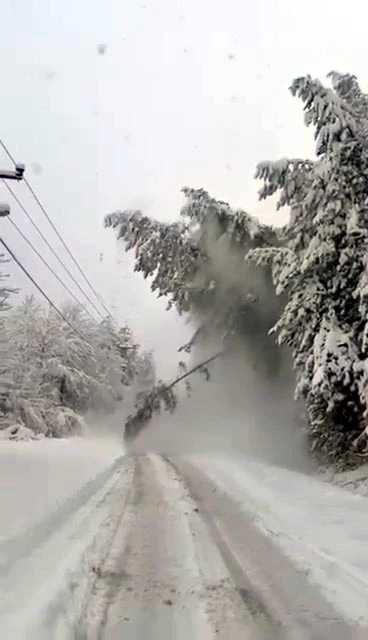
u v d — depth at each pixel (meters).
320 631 4.21
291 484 12.41
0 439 39.19
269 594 5.04
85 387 53.16
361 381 13.50
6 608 4.32
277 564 5.98
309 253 14.49
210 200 19.80
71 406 52.34
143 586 5.26
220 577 5.54
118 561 6.12
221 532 7.57
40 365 49.28
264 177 16.11
